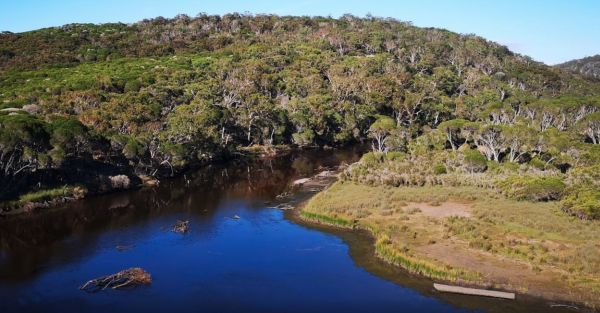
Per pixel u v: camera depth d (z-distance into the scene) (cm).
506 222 5731
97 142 8225
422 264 4578
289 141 12962
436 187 7500
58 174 7688
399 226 5694
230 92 13525
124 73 14688
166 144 9125
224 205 7238
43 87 12656
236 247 5350
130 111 10350
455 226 5550
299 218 6412
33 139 7206
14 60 16588
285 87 15325
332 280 4462
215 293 4222
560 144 9131
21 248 5400
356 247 5288
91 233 5912
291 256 5059
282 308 3956
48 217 6619
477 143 10206
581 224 5544
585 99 14512
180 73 14888
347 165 10275
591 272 4362
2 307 3975
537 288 4147
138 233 5894
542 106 13400
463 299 4044
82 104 10994
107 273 4656
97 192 7831
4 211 6656
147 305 4003
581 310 3812
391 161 9162
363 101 14500
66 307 3972
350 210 6419
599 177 7288
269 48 19112
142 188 8294
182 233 5859
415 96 13988
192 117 10694
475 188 7375
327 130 13100
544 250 4834
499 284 4231
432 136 10556
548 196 6631
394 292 4206
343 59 18550
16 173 7056
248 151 11850
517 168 8262
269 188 8375
